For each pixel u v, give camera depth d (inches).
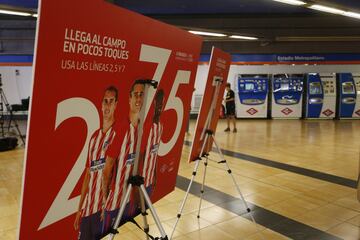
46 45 33.6
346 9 247.6
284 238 112.2
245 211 136.4
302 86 505.4
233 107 365.1
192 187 168.6
